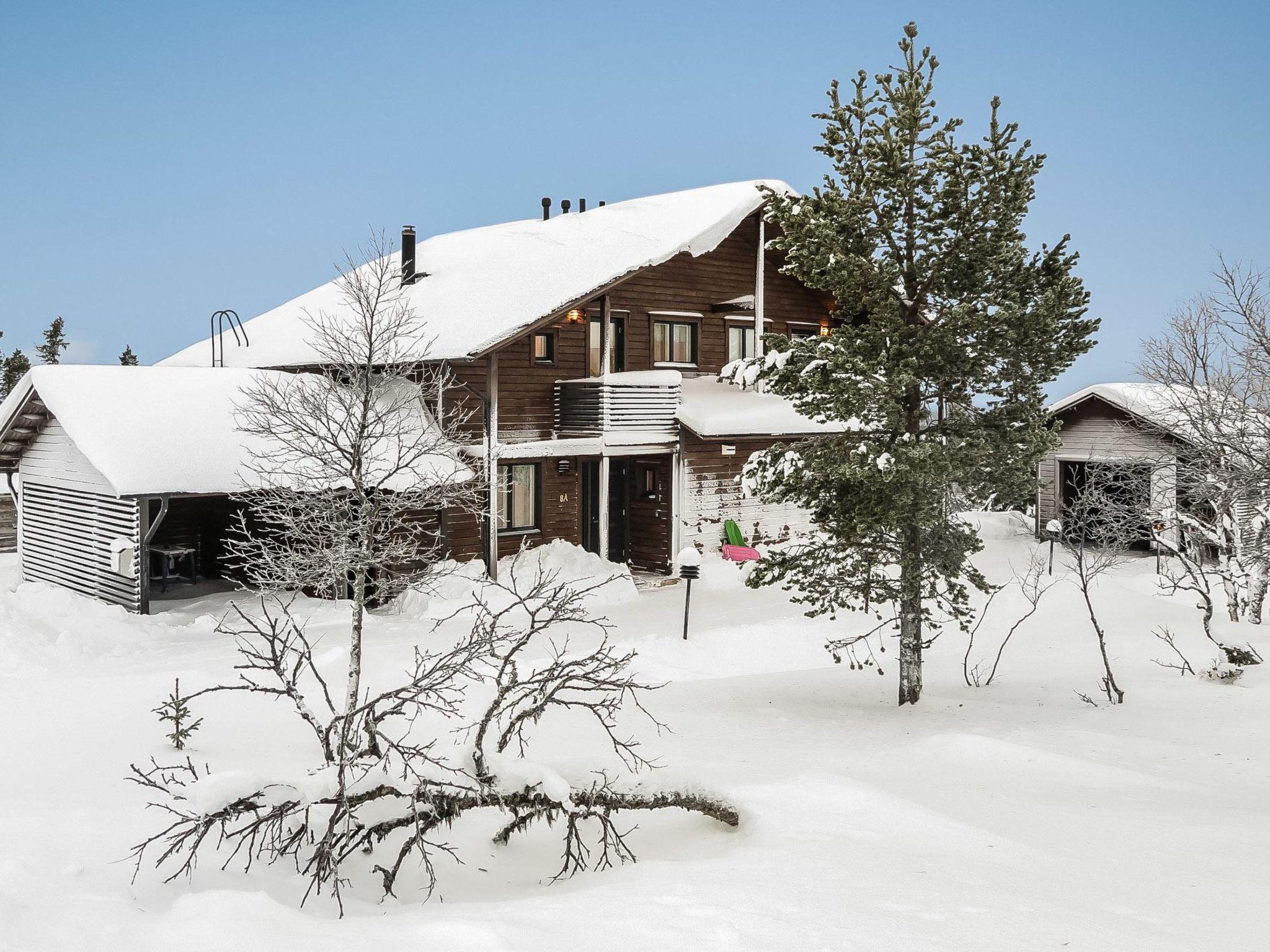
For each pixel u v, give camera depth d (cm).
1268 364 1550
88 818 652
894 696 1384
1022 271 1255
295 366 2452
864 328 1280
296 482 1372
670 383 2406
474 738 687
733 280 2666
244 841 638
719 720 1207
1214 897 572
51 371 2008
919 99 1248
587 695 1298
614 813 799
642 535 2559
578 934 450
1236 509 1858
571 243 2648
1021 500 1312
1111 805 830
